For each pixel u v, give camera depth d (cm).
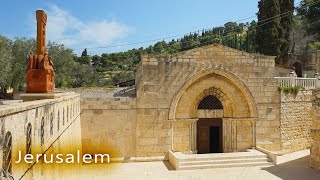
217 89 2958
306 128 3256
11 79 5009
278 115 2992
